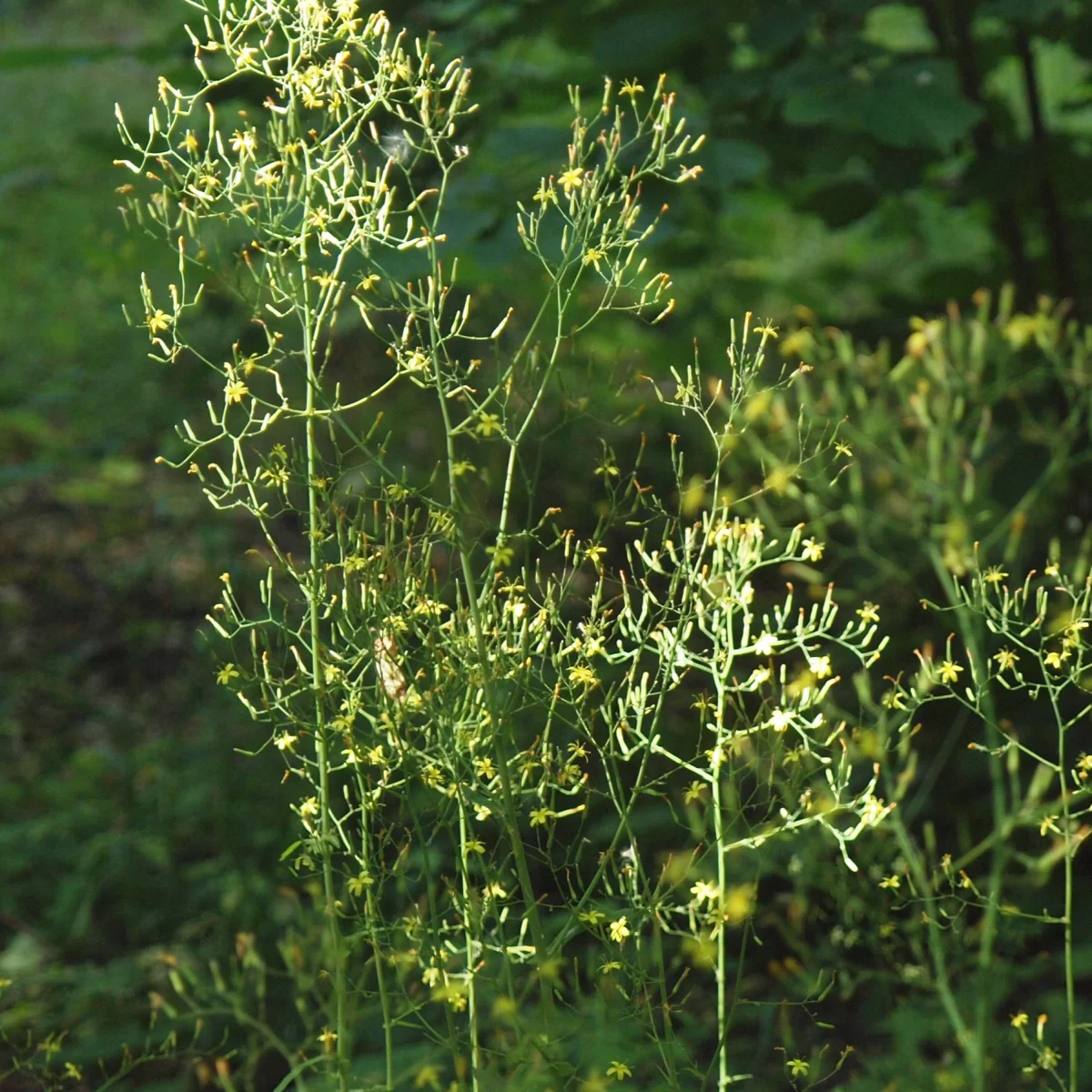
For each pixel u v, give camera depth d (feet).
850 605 11.53
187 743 12.09
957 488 8.99
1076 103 12.97
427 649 4.50
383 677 4.51
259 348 11.32
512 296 14.20
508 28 11.00
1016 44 11.24
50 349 21.27
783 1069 7.80
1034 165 11.12
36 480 18.71
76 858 10.46
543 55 12.99
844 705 10.29
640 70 11.14
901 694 5.07
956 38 11.92
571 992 7.39
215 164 4.42
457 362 4.68
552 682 5.62
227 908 9.30
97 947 9.72
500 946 4.56
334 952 4.55
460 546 4.45
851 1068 7.96
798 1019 8.57
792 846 8.05
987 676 5.00
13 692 13.34
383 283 7.32
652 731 4.64
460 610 4.67
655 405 16.74
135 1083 8.11
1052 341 8.75
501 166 10.73
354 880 4.48
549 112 11.69
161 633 14.90
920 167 10.69
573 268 8.77
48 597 15.72
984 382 10.25
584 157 4.70
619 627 4.73
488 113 11.09
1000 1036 6.54
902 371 8.08
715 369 13.69
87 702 13.50
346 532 4.74
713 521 4.84
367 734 4.60
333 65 4.36
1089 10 10.80
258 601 15.17
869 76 9.50
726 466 9.45
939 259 21.95
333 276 4.36
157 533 17.28
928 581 10.59
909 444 10.26
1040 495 10.64
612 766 4.66
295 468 4.56
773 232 17.81
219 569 15.51
